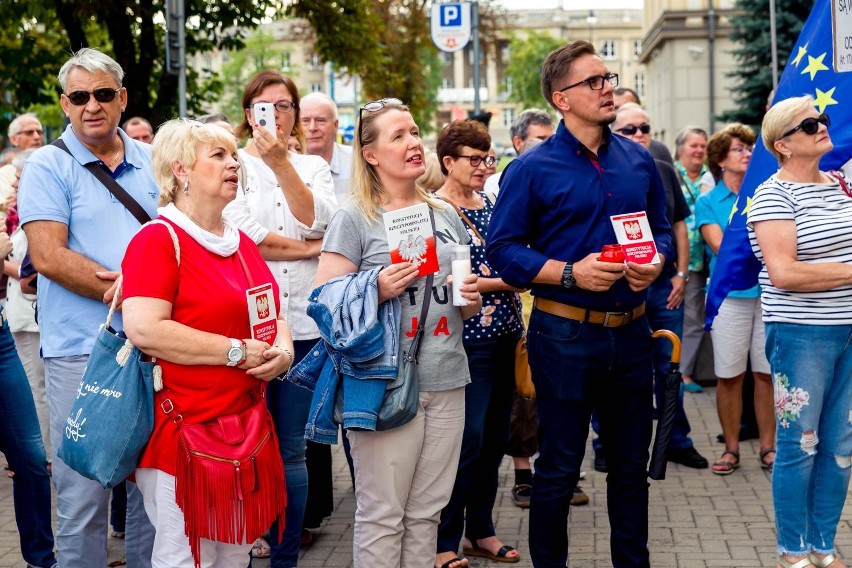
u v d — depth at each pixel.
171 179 3.54
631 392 4.47
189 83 18.73
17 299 7.08
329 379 3.85
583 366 4.36
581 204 4.32
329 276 3.90
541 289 4.40
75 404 3.46
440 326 3.92
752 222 4.53
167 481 3.44
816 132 4.43
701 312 9.51
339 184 6.50
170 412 3.43
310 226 5.03
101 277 4.16
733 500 6.15
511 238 4.42
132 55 15.97
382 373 3.73
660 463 4.48
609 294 4.32
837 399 4.57
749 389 7.63
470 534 5.29
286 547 4.88
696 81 40.66
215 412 3.45
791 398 4.52
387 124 3.93
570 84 4.32
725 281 5.99
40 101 17.17
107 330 3.52
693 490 6.40
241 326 3.54
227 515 3.38
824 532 4.70
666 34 40.47
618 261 4.14
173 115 17.00
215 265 3.50
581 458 4.50
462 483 5.00
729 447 6.82
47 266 4.16
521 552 5.37
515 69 57.22
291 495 4.85
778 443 4.62
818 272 4.38
